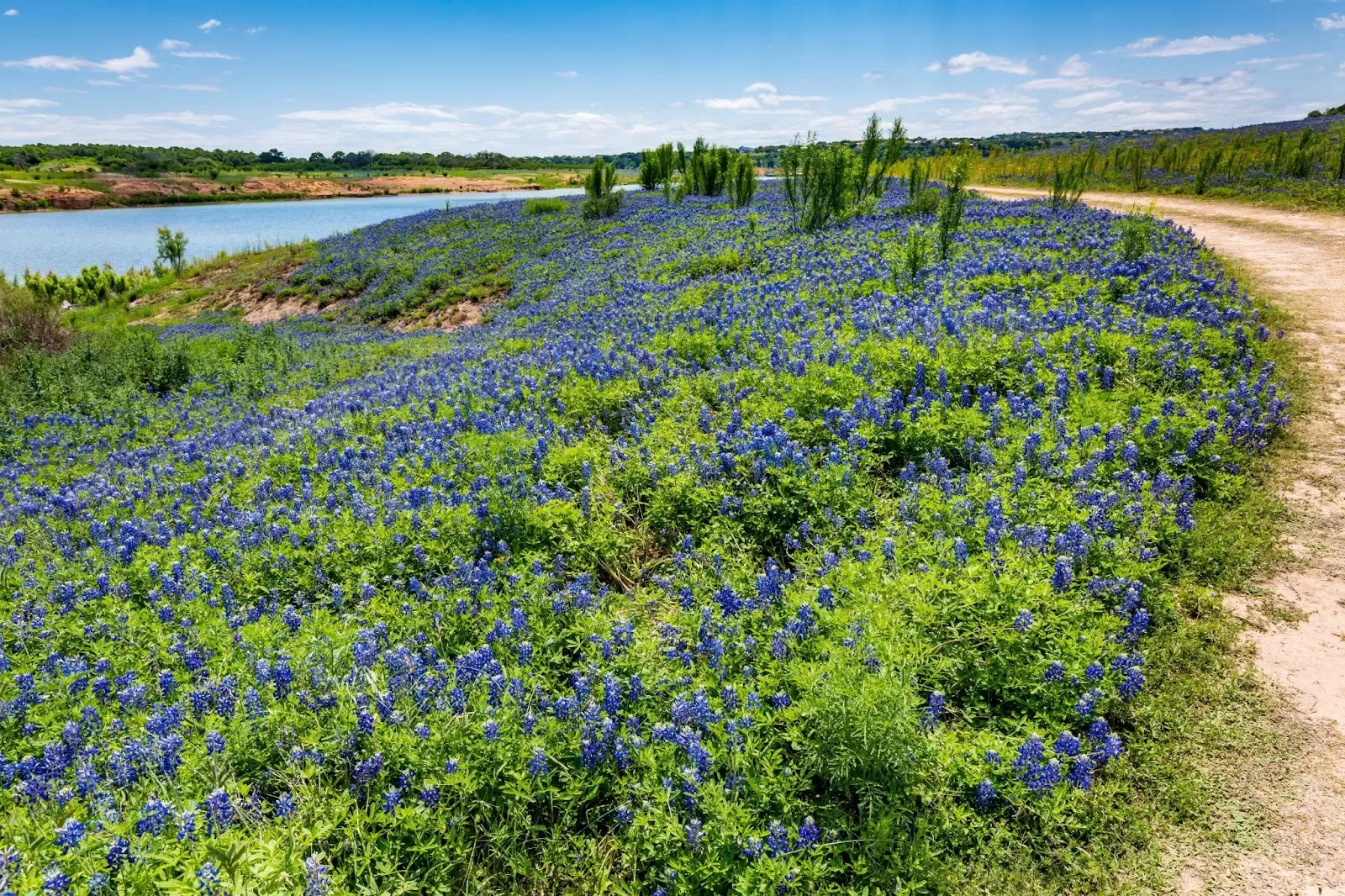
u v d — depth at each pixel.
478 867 4.32
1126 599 5.74
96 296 38.56
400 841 4.20
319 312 29.81
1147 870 4.17
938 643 5.40
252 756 4.75
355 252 35.84
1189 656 5.57
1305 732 4.92
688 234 26.53
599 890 4.21
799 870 3.98
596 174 36.91
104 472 11.41
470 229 38.34
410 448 9.98
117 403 16.19
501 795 4.54
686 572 6.62
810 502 7.09
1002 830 4.36
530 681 5.33
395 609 6.32
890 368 9.66
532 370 12.38
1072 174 26.36
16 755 5.05
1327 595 6.21
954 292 13.58
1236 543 6.78
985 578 5.65
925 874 4.16
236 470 10.28
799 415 8.91
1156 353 9.94
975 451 7.99
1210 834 4.35
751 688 5.04
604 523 7.45
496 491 7.91
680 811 4.33
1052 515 6.65
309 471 9.73
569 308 18.75
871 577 5.74
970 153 51.50
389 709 4.93
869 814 4.39
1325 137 47.53
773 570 6.11
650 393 10.53
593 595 6.52
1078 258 15.69
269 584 7.16
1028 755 4.51
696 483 7.64
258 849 3.72
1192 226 24.89
